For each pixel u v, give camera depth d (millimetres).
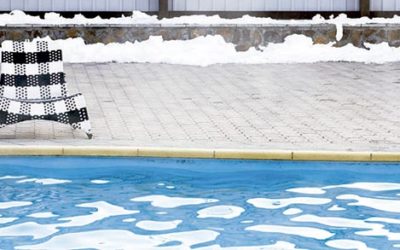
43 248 5793
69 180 7578
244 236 6094
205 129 9078
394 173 7836
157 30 15648
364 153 7895
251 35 15711
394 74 13625
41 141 8359
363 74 13609
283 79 13016
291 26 15766
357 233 6180
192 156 7961
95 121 9484
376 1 16938
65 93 8812
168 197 7105
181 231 6203
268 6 16984
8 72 8680
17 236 6059
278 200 7039
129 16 16859
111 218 6516
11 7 16688
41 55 8727
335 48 15773
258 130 9047
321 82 12695
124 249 5793
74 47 15336
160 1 16562
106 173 7785
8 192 7191
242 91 11789
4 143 8234
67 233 6137
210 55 15266
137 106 10492
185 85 12320
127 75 13281
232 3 16953
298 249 5812
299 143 8359
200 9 16922
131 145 8148
